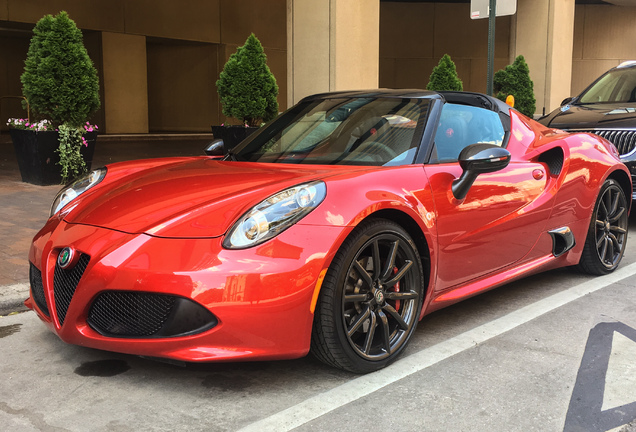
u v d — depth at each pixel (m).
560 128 5.94
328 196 2.38
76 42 7.33
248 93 8.42
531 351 2.79
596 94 6.83
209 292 2.15
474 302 3.54
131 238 2.29
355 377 2.51
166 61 19.16
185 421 2.14
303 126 3.34
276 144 3.28
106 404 2.27
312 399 2.31
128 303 2.26
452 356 2.73
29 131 7.11
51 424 2.12
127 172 3.17
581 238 3.85
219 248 2.20
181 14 17.70
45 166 7.19
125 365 2.62
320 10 8.70
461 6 22.44
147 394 2.35
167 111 19.36
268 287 2.18
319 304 2.34
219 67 18.81
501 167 2.78
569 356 2.74
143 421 2.15
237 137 8.37
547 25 15.22
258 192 2.44
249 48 8.49
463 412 2.22
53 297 2.46
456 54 22.67
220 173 2.82
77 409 2.23
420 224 2.64
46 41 7.10
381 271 2.56
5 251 4.31
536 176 3.41
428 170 2.80
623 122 5.62
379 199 2.48
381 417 2.18
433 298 2.85
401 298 2.62
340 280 2.34
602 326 3.12
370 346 2.51
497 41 22.58
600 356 2.74
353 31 8.91
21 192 6.76
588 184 3.79
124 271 2.20
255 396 2.34
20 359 2.68
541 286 3.86
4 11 14.42
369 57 9.27
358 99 3.41
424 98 3.23
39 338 2.93
